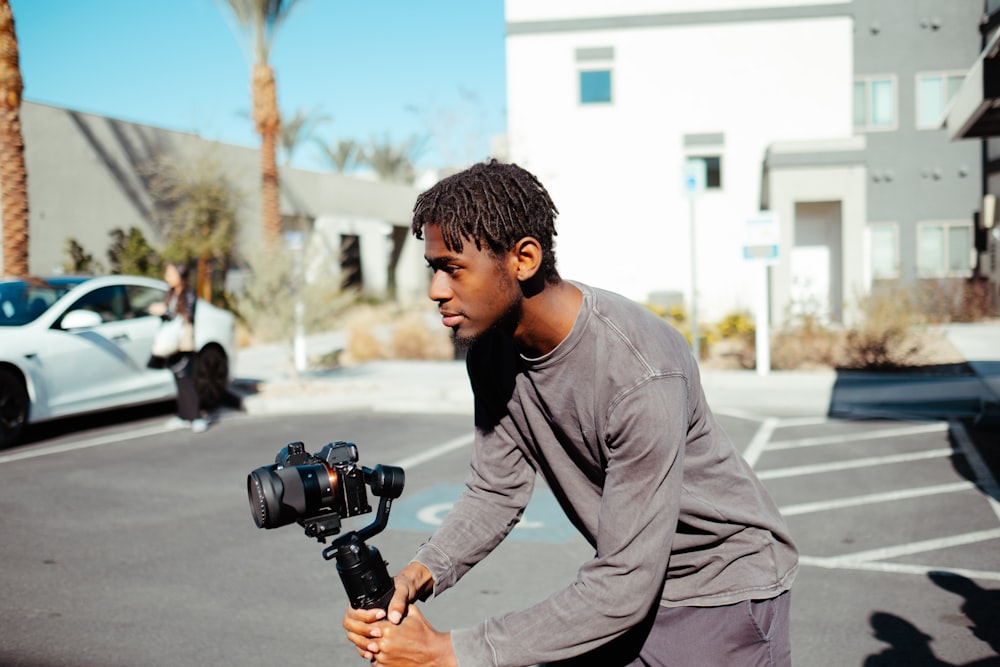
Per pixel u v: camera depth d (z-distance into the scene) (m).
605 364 1.63
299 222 21.22
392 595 1.61
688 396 1.70
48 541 5.26
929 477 6.68
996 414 8.57
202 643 3.78
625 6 19.47
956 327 17.19
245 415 10.00
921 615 4.03
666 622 1.81
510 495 2.01
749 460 7.39
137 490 6.54
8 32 11.78
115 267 17.70
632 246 19.72
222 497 6.33
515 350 1.78
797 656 3.61
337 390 11.16
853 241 17.23
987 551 4.93
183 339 8.77
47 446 8.18
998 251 19.27
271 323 11.58
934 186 21.66
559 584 4.49
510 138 19.86
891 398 10.07
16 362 8.02
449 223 1.54
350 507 1.60
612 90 19.62
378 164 37.97
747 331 14.12
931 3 21.50
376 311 21.67
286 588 4.46
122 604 4.23
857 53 21.81
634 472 1.59
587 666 1.85
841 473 6.87
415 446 8.17
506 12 19.80
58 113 17.09
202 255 18.45
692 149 19.47
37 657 3.62
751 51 19.22
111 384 8.88
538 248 1.58
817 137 19.17
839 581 4.50
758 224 11.59
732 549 1.79
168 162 18.59
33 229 16.61
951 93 21.55
